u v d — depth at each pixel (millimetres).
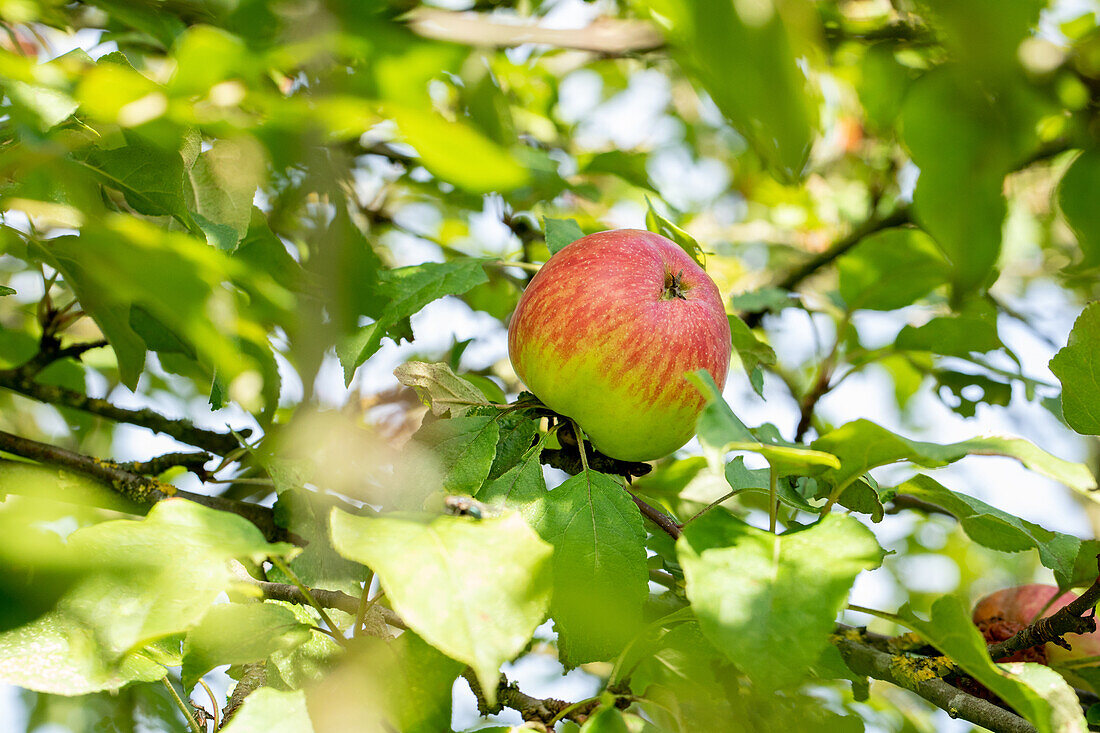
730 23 1203
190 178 3355
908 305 5926
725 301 4859
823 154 7324
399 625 3230
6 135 2600
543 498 3334
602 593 3084
